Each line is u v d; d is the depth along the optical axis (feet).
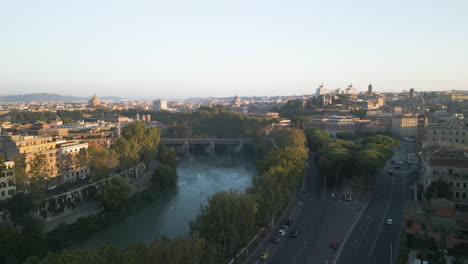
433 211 478.59
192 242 370.73
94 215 634.02
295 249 474.08
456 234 444.96
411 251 449.06
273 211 531.91
